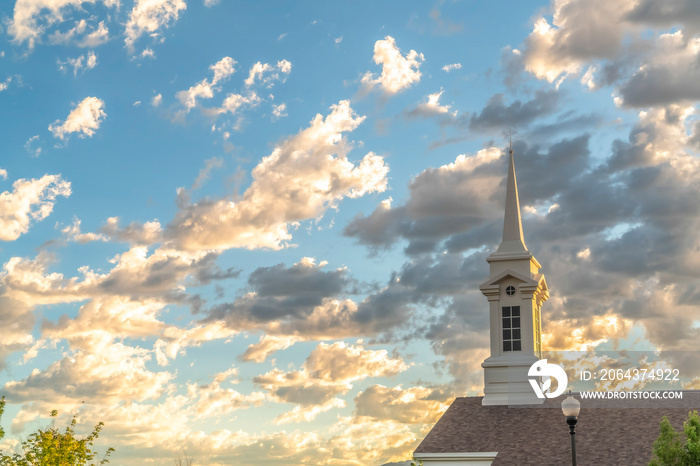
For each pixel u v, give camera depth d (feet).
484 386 163.22
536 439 136.87
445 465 136.36
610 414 143.74
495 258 170.91
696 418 106.42
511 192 177.68
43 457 142.41
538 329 173.17
